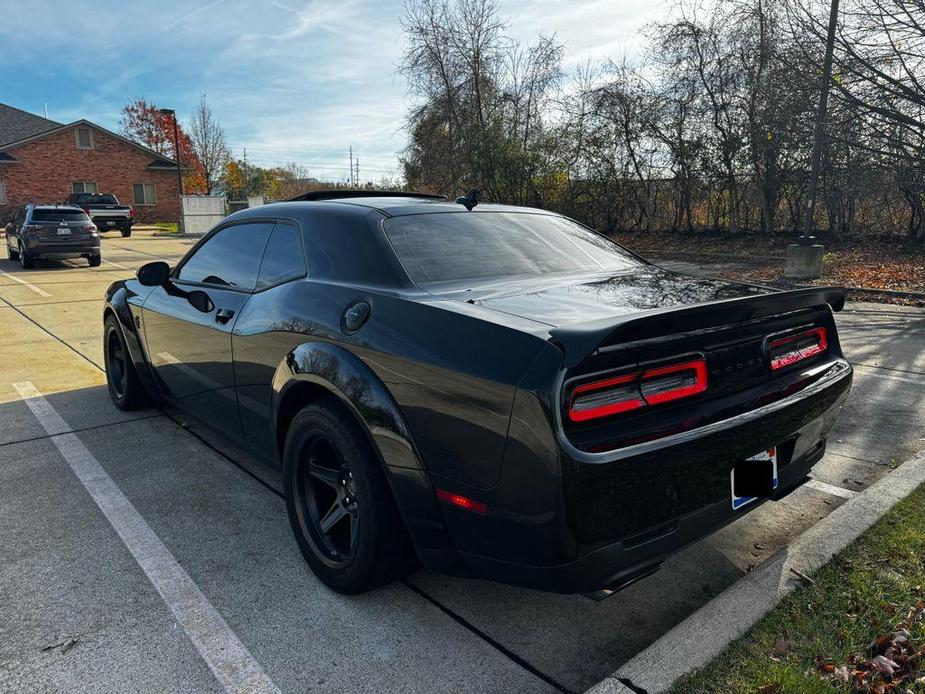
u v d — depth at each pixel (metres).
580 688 2.04
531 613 2.43
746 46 17.91
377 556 2.35
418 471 2.13
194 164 45.91
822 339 2.68
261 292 3.05
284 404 2.74
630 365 1.93
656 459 1.89
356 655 2.19
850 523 2.75
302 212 3.06
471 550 2.07
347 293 2.56
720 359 2.15
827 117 13.01
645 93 21.12
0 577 2.64
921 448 3.95
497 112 24.22
